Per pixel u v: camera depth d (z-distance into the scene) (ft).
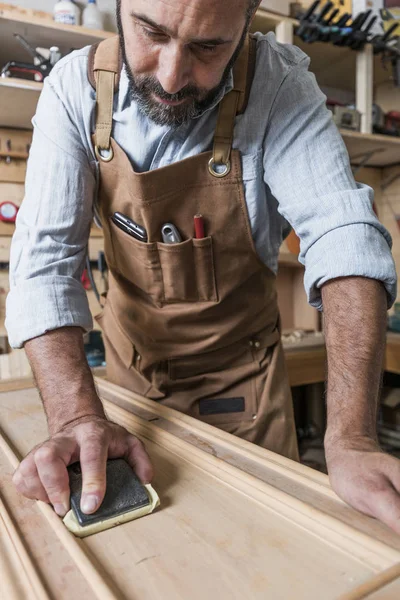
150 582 1.36
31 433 2.51
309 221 2.32
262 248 3.00
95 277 6.12
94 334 5.86
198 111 2.34
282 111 2.51
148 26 1.89
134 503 1.70
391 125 7.05
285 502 1.70
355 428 1.87
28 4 5.48
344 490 1.68
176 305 3.13
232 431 3.29
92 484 1.70
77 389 2.20
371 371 2.01
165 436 2.31
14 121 5.52
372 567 1.38
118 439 2.00
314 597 1.27
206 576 1.37
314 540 1.53
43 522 1.67
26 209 2.60
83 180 2.65
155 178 2.63
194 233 2.86
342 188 2.30
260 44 2.57
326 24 5.88
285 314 7.32
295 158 2.45
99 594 1.28
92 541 1.57
